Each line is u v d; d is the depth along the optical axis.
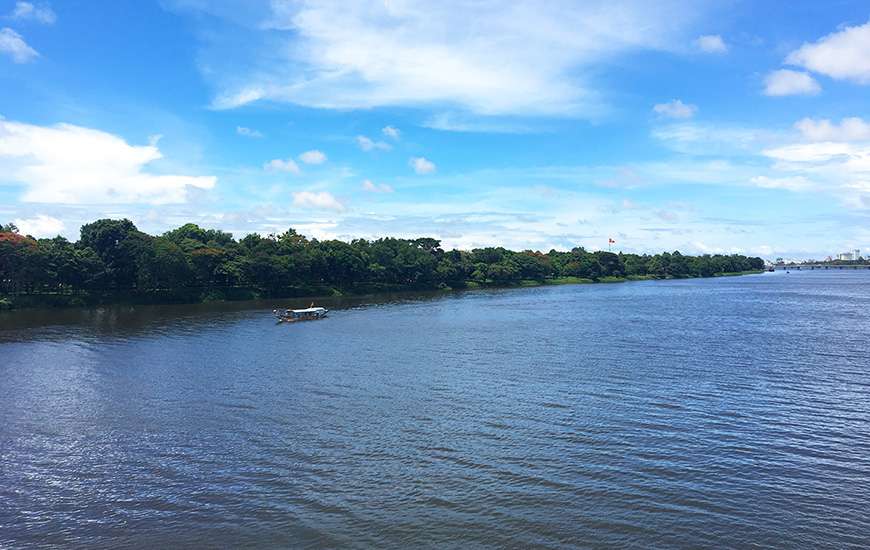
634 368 60.53
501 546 25.55
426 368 62.16
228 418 44.16
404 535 26.53
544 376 57.09
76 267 134.88
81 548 26.20
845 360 64.38
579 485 31.22
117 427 42.50
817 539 25.89
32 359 71.19
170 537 26.91
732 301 154.38
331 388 53.22
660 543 25.66
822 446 36.69
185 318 115.81
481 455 35.59
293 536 26.67
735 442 37.44
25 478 33.56
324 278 192.62
